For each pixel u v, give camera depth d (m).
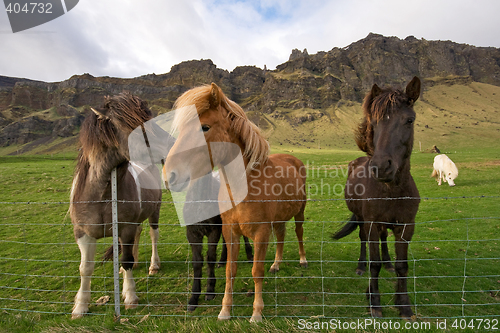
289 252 5.35
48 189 11.88
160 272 4.49
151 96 189.25
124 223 3.13
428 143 75.81
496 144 68.00
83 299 3.19
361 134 3.19
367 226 3.06
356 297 3.53
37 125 123.62
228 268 2.92
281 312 3.17
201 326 2.61
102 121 2.76
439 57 196.50
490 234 5.96
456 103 135.38
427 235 6.07
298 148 85.06
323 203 10.09
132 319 2.86
